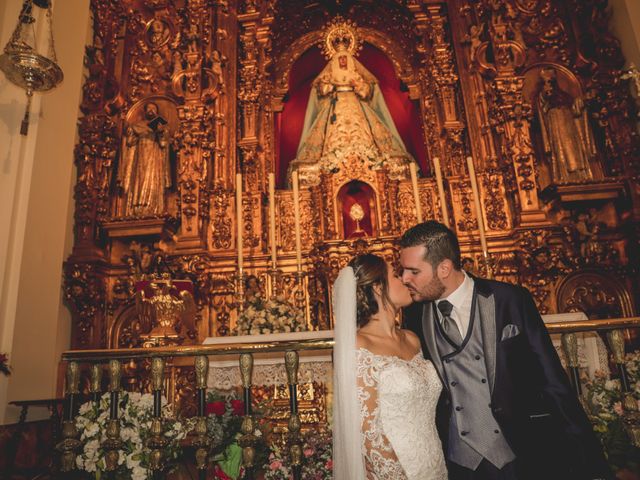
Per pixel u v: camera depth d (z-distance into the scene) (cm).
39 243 575
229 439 311
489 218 668
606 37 708
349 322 214
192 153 688
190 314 493
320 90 817
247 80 773
